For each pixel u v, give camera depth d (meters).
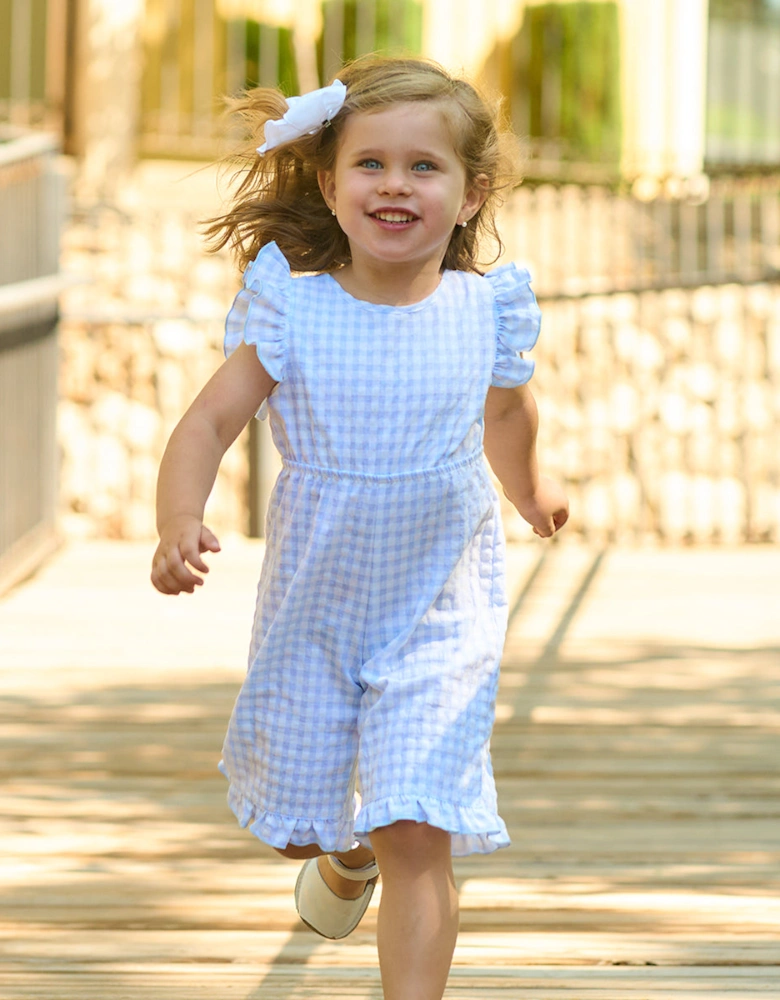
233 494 24.86
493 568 7.31
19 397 19.38
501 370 7.28
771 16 40.19
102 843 10.20
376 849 6.78
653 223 31.02
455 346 7.11
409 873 6.67
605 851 10.06
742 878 9.55
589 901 9.15
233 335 7.20
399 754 6.70
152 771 11.84
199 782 11.59
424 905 6.63
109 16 31.20
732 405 27.30
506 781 11.62
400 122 6.88
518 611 17.78
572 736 12.85
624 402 27.22
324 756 7.03
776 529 24.47
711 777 11.73
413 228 6.91
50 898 9.18
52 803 11.05
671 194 31.06
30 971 8.10
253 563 20.50
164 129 34.47
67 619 17.27
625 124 37.59
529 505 7.99
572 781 11.63
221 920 8.86
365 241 6.95
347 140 6.99
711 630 16.97
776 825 10.62
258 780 7.12
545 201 31.38
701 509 25.11
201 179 33.09
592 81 36.78
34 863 9.80
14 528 19.20
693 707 13.82
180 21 35.06
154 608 17.86
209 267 29.38
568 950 8.40
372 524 6.93
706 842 10.26
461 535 7.09
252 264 7.12
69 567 20.03
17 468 19.33
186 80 35.28
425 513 7.00
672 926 8.76
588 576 19.77
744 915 8.93
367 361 6.99
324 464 6.96
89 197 30.98
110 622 17.16
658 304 28.44
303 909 7.85
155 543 22.58
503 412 7.52
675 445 26.52
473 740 6.88
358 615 7.01
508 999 7.74
